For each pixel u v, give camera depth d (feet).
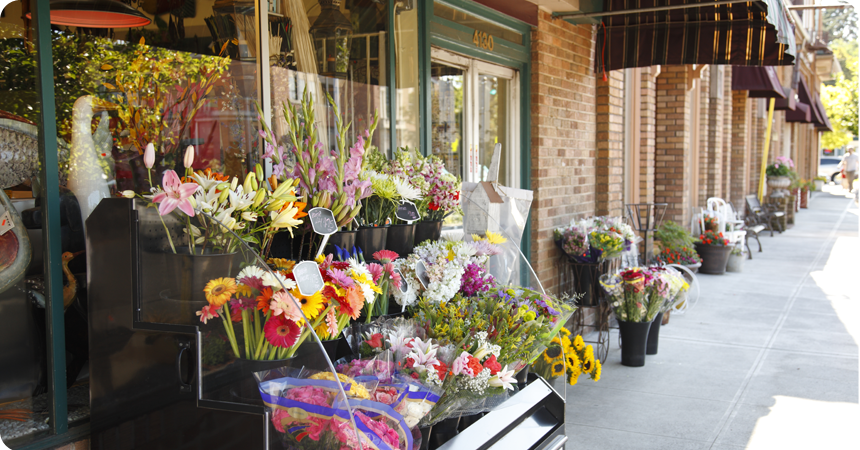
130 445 6.59
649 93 27.04
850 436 13.08
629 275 17.43
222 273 6.16
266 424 5.95
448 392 7.65
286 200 7.10
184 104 9.09
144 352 6.44
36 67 6.95
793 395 15.46
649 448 12.59
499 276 10.41
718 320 22.98
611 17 19.08
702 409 14.62
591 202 21.48
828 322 22.59
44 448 6.84
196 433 6.25
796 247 41.78
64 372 7.09
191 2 9.17
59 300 7.07
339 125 8.55
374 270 8.02
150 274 6.37
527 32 17.43
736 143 46.44
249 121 9.48
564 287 19.66
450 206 10.39
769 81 34.71
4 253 6.96
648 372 17.35
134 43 8.91
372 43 12.14
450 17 14.33
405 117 13.11
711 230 32.78
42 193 7.00
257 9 9.44
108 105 8.66
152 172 8.73
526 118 17.70
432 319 8.32
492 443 8.44
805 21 59.36
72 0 8.51
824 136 130.82
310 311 6.65
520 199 11.10
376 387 7.03
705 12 17.60
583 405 14.94
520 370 9.29
